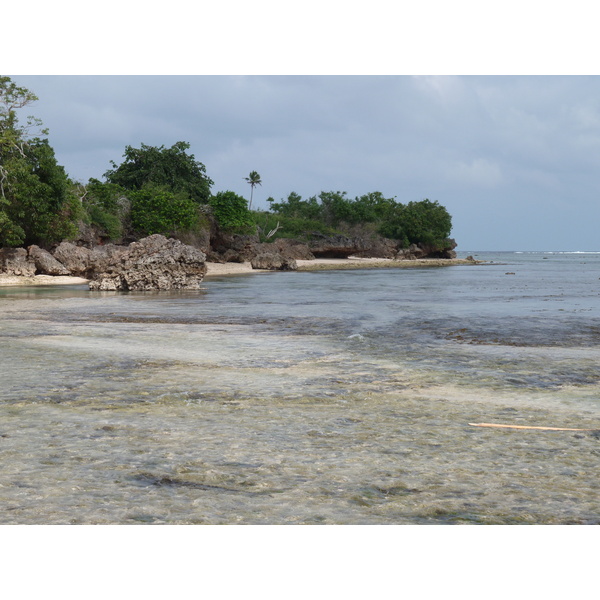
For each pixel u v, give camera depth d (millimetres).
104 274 39812
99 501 5023
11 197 54469
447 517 4742
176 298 31297
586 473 5770
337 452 6391
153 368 11383
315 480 5543
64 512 4797
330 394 9250
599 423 7621
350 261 108000
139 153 103312
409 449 6512
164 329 17656
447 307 25047
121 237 79438
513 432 7199
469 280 53281
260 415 7973
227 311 23562
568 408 8391
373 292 36094
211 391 9430
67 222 57094
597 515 4801
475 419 7805
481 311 23078
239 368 11398
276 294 34406
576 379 10375
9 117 54469
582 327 17719
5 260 50438
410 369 11312
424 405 8570
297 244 102312
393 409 8328
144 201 82562
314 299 30250
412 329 17469
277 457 6207
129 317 21203
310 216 145750
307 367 11531
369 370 11219
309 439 6879
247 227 100375
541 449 6523
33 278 49406
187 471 5770
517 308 24375
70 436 6945
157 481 5496
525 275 65625
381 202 154125
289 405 8547
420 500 5082
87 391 9398
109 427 7344
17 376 10570
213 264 80625
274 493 5219
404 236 133375
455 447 6586
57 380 10234
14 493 5188
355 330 17297
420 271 80062
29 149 55438
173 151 103875
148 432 7133
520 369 11297
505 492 5273
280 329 17625
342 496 5160
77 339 15422
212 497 5121
